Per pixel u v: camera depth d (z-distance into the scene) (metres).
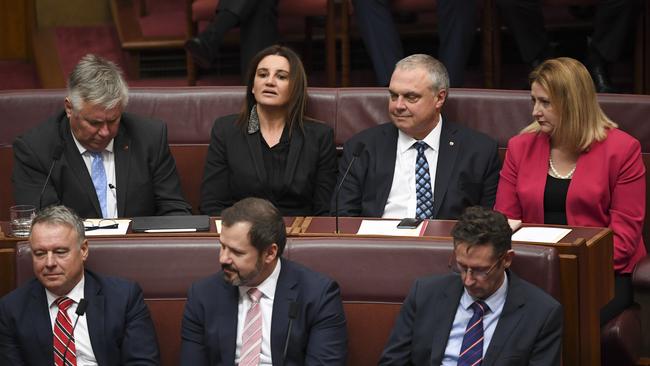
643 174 11.00
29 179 11.55
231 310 9.51
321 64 17.47
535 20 15.30
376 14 15.05
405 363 9.38
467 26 14.92
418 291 9.41
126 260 10.02
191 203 13.39
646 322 11.48
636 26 15.32
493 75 15.66
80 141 11.56
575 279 9.55
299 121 12.62
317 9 15.89
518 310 9.02
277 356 9.42
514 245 9.61
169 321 10.06
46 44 19.50
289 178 12.52
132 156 11.78
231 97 13.34
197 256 10.03
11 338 9.66
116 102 11.17
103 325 9.64
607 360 10.74
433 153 12.06
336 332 9.52
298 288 9.53
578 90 10.90
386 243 9.94
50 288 9.55
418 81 11.77
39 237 9.43
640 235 11.05
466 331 9.11
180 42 17.62
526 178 11.27
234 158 12.61
